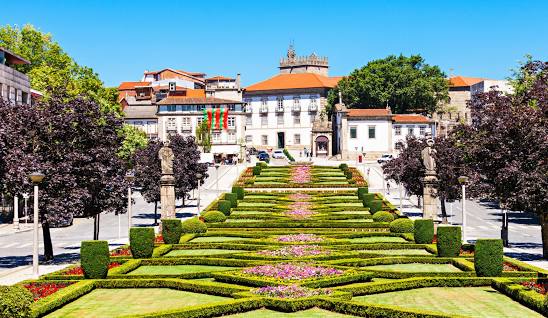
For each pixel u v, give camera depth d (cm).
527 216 7862
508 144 4259
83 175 4353
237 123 15088
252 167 11819
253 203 7994
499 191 4309
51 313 2742
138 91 17100
